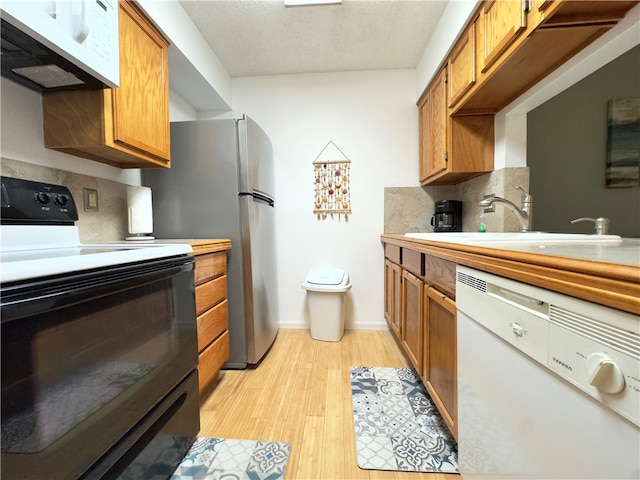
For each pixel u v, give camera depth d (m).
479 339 0.77
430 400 1.46
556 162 1.88
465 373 0.86
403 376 1.71
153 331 0.92
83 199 1.39
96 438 0.70
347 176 2.51
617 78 1.79
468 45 1.52
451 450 1.14
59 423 0.61
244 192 1.78
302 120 2.50
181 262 1.08
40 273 0.56
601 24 0.98
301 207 2.54
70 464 0.63
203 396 1.52
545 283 0.50
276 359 1.96
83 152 1.29
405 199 2.49
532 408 0.55
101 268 0.71
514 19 1.11
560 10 0.94
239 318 1.80
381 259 2.52
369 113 2.48
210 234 1.79
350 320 2.56
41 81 1.06
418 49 2.18
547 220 1.90
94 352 0.70
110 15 1.02
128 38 1.25
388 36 2.02
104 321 0.73
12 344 0.53
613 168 1.83
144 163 1.52
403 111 2.46
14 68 0.97
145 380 0.87
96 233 1.46
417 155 2.47
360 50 2.18
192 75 1.97
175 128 1.79
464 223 2.26
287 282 2.58
